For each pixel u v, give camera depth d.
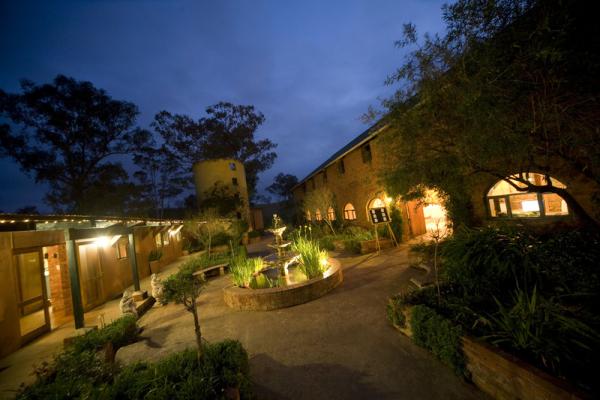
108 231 7.44
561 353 2.57
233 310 6.66
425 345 3.88
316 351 4.28
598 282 3.67
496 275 4.16
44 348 5.37
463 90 3.48
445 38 3.75
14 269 5.70
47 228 5.58
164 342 5.32
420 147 4.52
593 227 4.39
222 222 15.65
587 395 2.07
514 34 3.10
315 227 19.48
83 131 21.73
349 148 15.49
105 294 9.20
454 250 4.80
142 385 2.88
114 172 23.80
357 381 3.47
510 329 3.04
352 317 5.36
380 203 13.70
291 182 49.97
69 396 2.85
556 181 6.25
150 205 31.06
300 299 6.48
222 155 38.12
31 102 19.17
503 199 7.41
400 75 4.21
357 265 9.54
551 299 3.21
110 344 4.79
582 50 2.88
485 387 2.99
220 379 3.00
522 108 3.49
